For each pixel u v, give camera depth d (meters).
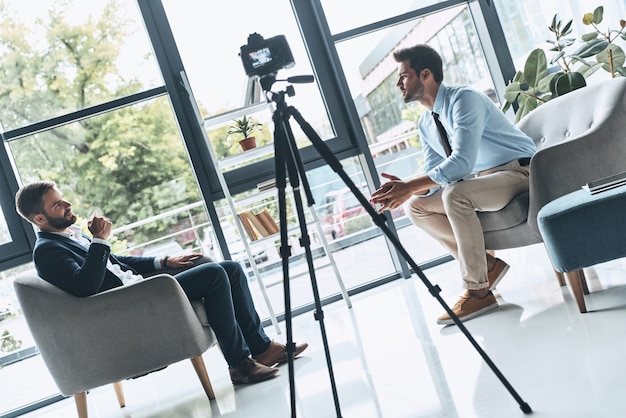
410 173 4.32
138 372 2.57
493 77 4.35
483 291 2.63
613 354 1.79
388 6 4.17
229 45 3.99
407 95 2.80
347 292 4.01
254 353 2.90
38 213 2.68
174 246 4.21
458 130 2.62
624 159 2.40
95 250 2.56
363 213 4.20
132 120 4.08
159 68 3.85
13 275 3.76
